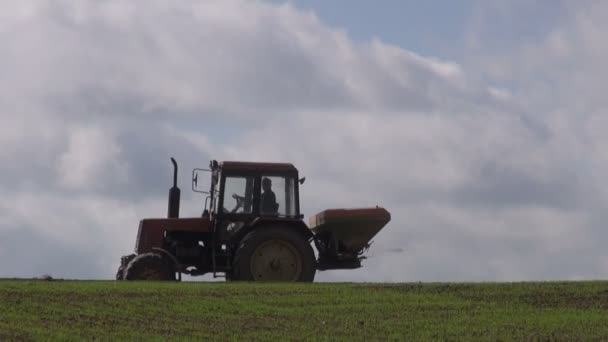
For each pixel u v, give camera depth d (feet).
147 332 66.13
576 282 89.81
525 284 88.43
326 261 105.50
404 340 65.57
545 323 71.56
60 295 78.28
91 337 63.67
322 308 76.43
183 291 82.02
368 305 77.92
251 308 75.77
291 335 66.49
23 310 71.82
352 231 105.19
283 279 101.24
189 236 104.83
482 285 87.61
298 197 104.94
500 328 69.77
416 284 88.43
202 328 68.23
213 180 106.32
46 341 61.72
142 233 104.01
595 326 70.69
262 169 105.09
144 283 88.43
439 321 72.23
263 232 101.50
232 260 103.76
